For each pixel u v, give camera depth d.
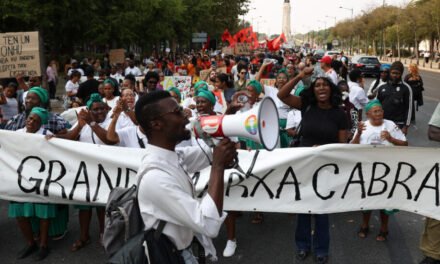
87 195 4.54
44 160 4.59
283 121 6.52
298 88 6.91
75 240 5.11
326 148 4.29
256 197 4.45
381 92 7.32
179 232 2.21
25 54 8.95
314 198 4.38
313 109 4.50
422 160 4.23
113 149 4.52
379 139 5.01
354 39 94.75
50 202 4.58
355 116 6.91
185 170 2.38
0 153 4.62
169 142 2.19
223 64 16.00
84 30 19.38
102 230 4.93
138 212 2.23
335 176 4.34
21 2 14.55
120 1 19.61
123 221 2.24
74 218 5.84
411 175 4.27
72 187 4.57
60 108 14.36
